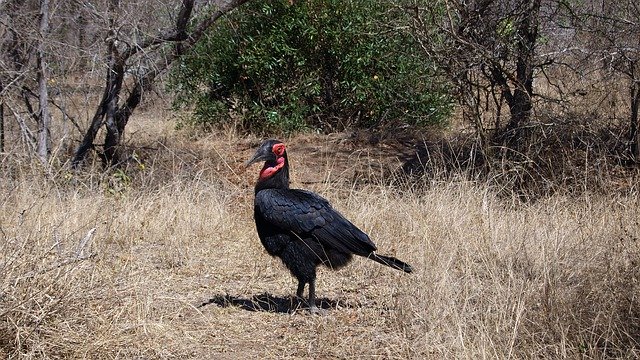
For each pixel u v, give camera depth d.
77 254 8.07
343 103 21.31
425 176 15.44
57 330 7.22
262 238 9.23
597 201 12.81
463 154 17.03
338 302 9.52
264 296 9.76
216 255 11.30
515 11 15.33
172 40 15.95
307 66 21.17
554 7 15.46
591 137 15.47
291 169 18.23
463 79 15.55
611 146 16.12
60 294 7.32
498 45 15.23
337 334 8.45
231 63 21.44
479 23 15.35
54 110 18.77
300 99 21.42
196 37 16.33
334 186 15.62
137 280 9.16
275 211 8.95
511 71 16.05
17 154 13.82
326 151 19.39
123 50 16.58
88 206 12.66
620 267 8.53
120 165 16.69
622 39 15.17
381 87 20.42
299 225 8.90
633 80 15.02
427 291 8.98
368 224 12.20
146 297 8.69
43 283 7.29
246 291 9.91
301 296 9.27
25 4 15.20
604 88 16.05
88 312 7.59
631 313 7.55
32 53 15.54
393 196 14.19
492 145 15.59
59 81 16.38
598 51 15.01
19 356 6.89
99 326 7.57
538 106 15.51
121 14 15.12
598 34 15.18
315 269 9.12
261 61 20.84
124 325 7.78
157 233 12.06
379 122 20.84
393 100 20.42
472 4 15.40
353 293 9.97
